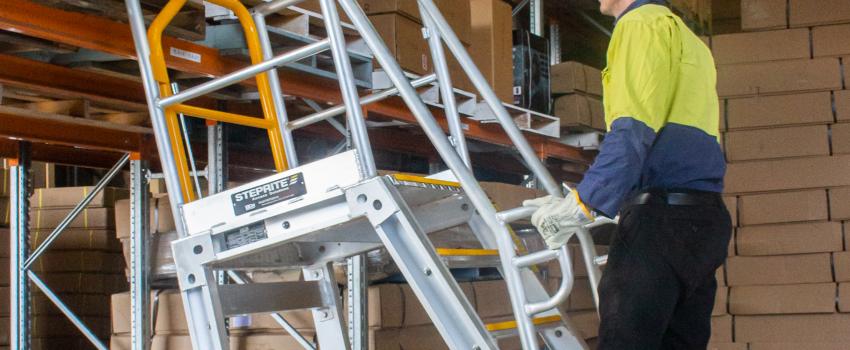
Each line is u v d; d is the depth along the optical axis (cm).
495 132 707
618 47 299
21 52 445
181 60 443
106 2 398
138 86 506
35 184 831
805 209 659
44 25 385
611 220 327
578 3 877
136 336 530
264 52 404
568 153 834
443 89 362
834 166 654
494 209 307
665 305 299
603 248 745
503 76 688
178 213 333
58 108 502
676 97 308
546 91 755
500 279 607
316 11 511
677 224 303
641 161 285
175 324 531
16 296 570
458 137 363
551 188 318
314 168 316
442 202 364
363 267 502
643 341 297
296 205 317
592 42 1011
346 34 540
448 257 331
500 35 688
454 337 299
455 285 301
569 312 668
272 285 372
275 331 515
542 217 290
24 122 533
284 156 397
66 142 550
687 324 327
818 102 662
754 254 668
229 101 562
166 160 338
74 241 720
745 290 667
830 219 655
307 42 493
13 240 573
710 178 310
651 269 300
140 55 346
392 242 304
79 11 400
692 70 310
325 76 518
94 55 448
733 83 682
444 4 607
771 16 679
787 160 666
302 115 627
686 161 306
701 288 324
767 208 668
